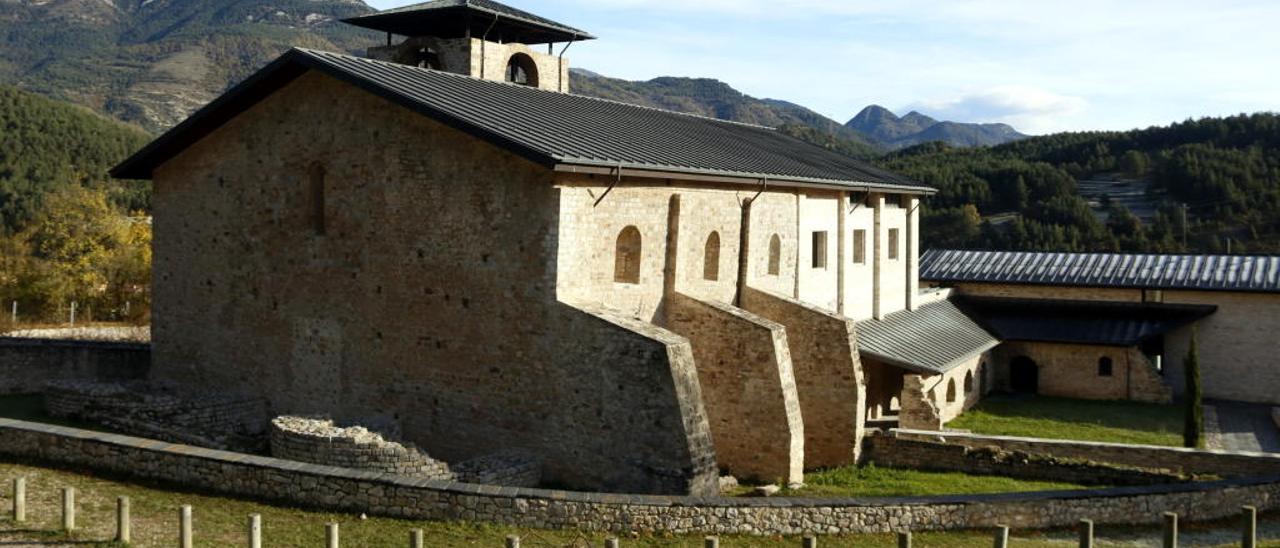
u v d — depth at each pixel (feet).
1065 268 134.41
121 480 54.03
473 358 68.80
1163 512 56.85
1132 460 75.25
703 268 78.64
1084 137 364.38
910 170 337.72
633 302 71.46
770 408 70.69
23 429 57.72
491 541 46.88
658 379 60.39
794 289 90.84
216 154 83.20
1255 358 122.62
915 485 70.64
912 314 118.42
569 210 65.10
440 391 70.54
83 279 163.94
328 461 59.98
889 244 116.47
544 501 49.37
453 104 67.87
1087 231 254.88
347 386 75.56
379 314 73.61
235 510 49.88
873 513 52.08
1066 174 304.71
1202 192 276.21
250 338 81.82
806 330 79.71
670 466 59.72
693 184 76.23
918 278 134.10
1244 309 123.13
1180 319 124.36
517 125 66.39
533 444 66.13
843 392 78.13
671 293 74.79
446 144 69.31
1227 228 248.73
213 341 84.38
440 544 46.16
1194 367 86.79
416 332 71.61
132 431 74.84
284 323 79.46
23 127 315.99
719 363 72.79
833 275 98.94
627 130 79.20
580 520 49.42
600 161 61.41
